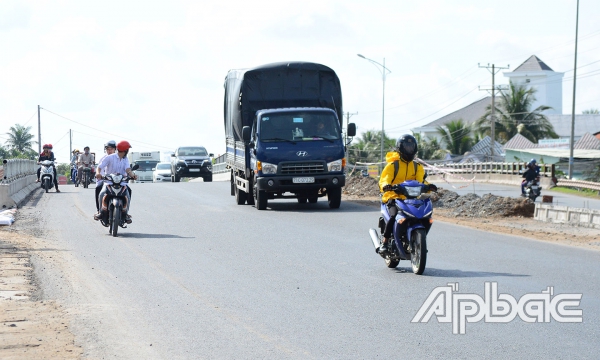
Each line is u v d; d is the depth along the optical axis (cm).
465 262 1204
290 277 1051
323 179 2123
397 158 1097
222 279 1033
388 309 838
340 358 640
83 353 654
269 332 733
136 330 740
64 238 1473
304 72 2275
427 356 645
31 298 884
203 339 705
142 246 1368
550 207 2058
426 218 1066
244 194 2323
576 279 1031
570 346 677
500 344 684
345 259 1223
